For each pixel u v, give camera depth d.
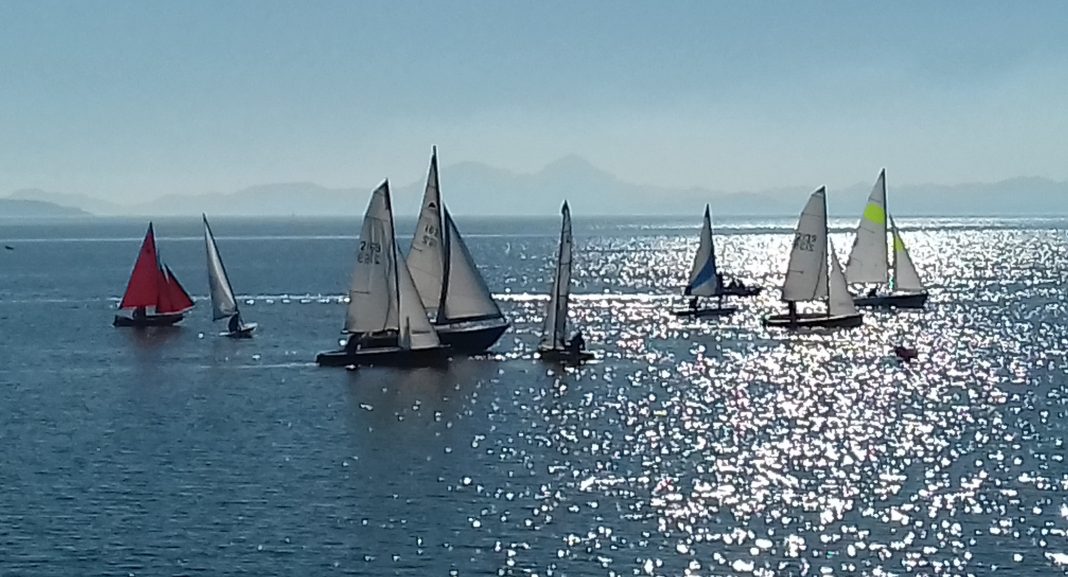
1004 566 43.97
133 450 62.78
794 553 45.50
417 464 59.31
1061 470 57.12
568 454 61.44
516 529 48.41
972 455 60.50
